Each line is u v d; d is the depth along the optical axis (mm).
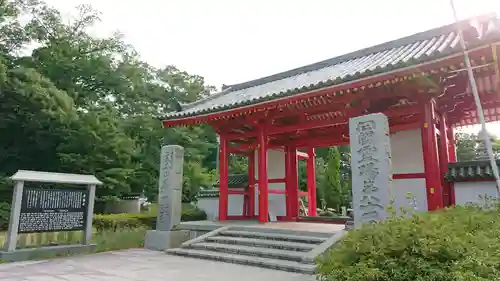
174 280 6734
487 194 8898
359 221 7891
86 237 10719
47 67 25719
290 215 15148
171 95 34156
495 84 9875
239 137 14180
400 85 9852
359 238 4316
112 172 21906
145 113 29953
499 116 12516
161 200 12117
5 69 20734
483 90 10367
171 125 14188
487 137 6105
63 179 10281
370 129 8125
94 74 27641
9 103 21641
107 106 26297
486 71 9016
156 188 26203
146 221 17922
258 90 16000
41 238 10367
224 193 14250
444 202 9586
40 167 24078
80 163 21531
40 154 24031
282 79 17078
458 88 10141
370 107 10578
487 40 7301
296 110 12297
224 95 17609
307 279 6664
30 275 7266
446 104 11289
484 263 3389
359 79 9391
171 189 11922
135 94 30141
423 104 9883
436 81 9125
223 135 14586
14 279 6895
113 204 23500
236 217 15031
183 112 13750
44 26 28109
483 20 9156
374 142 8016
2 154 23016
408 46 13367
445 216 5410
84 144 22000
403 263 3607
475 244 3926
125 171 22516
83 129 21703
